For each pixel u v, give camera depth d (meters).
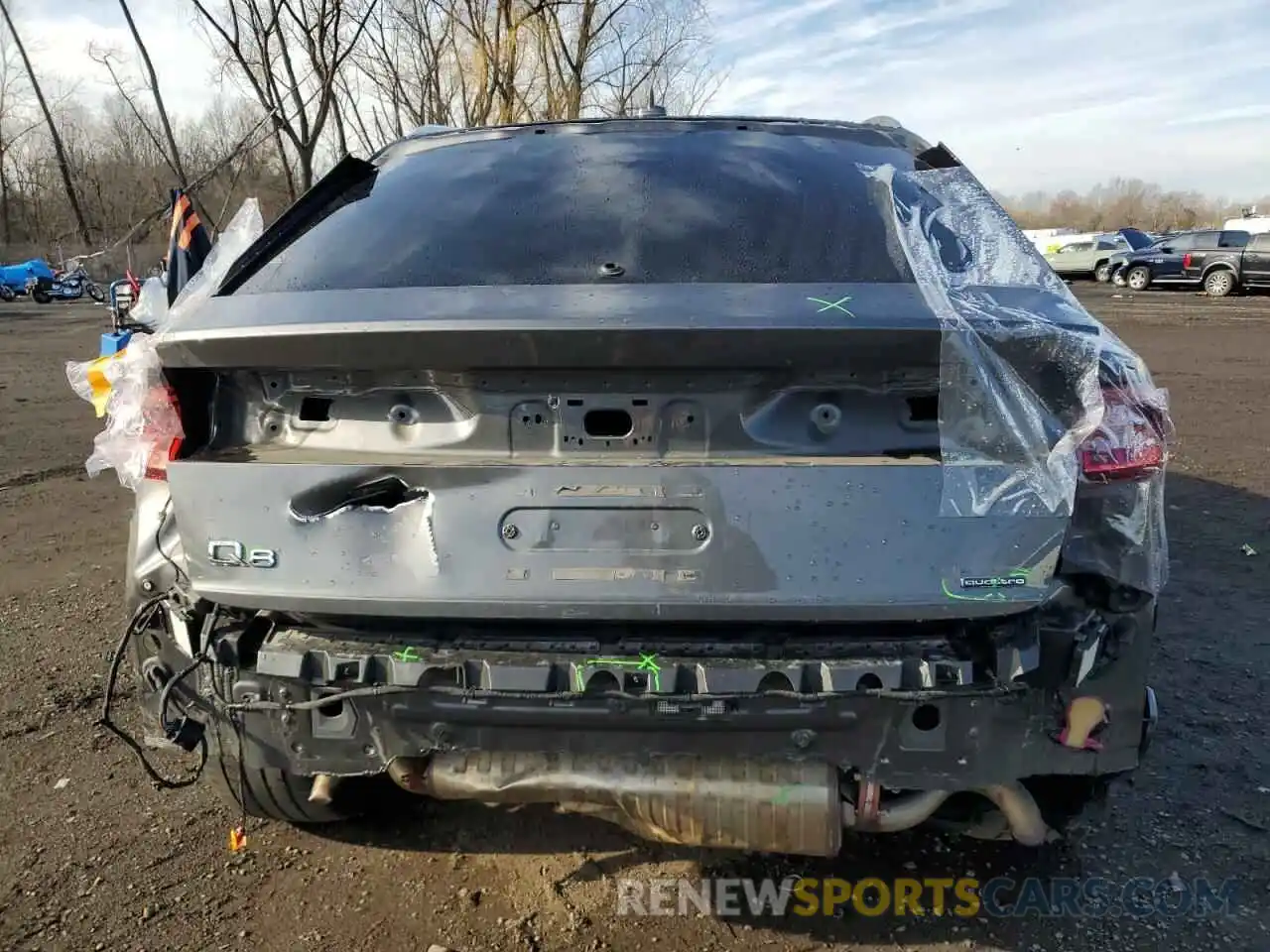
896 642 1.98
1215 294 26.06
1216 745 3.30
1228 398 10.52
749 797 2.01
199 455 2.17
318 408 2.16
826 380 1.97
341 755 2.14
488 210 2.50
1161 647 4.11
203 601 2.18
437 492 1.99
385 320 2.00
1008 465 1.94
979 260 2.33
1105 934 2.40
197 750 2.29
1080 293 27.69
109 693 2.38
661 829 2.08
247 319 2.14
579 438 2.00
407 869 2.69
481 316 1.97
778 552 1.93
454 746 2.08
